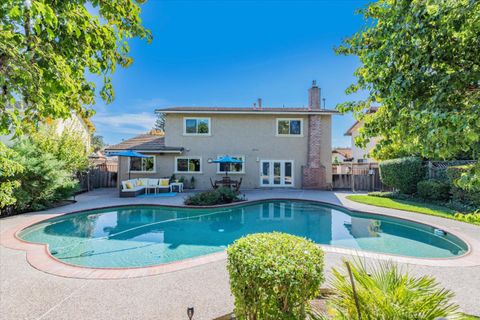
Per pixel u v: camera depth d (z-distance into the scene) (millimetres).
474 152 2482
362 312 2574
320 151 22266
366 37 3527
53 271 5609
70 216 12023
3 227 9273
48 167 12312
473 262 6094
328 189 21609
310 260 3045
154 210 14133
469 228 9062
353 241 9492
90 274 5480
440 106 2613
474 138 2148
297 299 2914
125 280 5207
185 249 8594
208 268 5809
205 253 8195
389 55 3031
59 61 2590
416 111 2641
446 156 2678
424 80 2865
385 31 3098
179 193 19422
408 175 15984
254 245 3189
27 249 6961
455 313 2576
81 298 4496
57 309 4156
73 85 2787
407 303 2521
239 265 3047
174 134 22312
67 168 15742
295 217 13320
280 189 21688
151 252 8258
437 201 13961
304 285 2969
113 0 3256
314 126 22047
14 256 6453
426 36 2713
